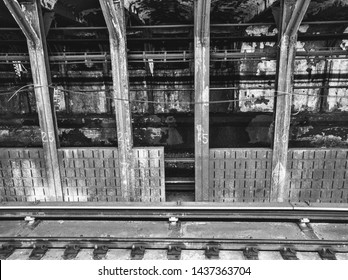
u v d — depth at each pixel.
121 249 3.47
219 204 4.29
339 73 7.40
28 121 8.14
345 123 7.52
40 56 5.40
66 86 7.94
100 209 4.27
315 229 3.84
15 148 6.14
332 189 6.04
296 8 4.66
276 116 5.56
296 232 3.76
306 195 6.11
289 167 5.95
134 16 6.13
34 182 6.30
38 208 4.29
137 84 7.86
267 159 5.87
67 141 7.93
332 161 5.86
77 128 7.95
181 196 6.69
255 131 7.73
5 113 8.38
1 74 8.05
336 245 3.44
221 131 7.80
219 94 7.91
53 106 5.84
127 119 5.72
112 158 6.02
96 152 6.00
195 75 5.41
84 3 5.79
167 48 7.46
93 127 7.93
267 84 7.68
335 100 7.68
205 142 5.76
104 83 7.92
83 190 6.26
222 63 7.59
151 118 7.99
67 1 5.62
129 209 4.25
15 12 4.77
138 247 3.44
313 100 7.73
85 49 7.52
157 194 6.16
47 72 5.59
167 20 6.96
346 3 5.67
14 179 6.32
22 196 6.41
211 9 6.44
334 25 6.88
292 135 7.60
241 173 5.99
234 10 6.48
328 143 7.46
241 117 7.82
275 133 5.65
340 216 4.05
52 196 6.27
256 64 7.55
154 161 5.95
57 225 4.00
